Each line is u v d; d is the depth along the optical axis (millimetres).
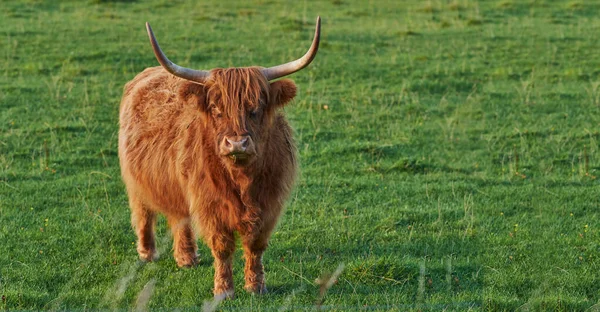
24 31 29125
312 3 37594
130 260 11422
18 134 17922
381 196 14531
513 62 26359
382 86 23484
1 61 25234
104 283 10508
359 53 27609
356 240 12133
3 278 10445
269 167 9641
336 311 9320
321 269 10953
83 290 10195
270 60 26234
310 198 14352
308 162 16641
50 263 11125
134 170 11062
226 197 9555
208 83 9336
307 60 9492
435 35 30641
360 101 21750
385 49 28359
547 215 13492
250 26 31844
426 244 11969
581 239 12188
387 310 9391
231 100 9000
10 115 19656
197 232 10078
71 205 13898
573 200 14305
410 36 30453
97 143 17781
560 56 27172
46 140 17734
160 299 9977
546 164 16656
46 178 15438
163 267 11281
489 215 13562
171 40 28641
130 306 9406
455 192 14797
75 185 14961
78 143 17719
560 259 11375
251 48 27781
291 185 10141
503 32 30984
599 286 10445
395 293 10062
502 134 18844
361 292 10188
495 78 24531
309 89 22484
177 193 10352
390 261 10875
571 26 32094
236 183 9461
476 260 11352
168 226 12109
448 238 12336
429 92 23000
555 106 21391
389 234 12477
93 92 22188
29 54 26172
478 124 19750
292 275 10781
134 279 10602
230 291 10016
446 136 18703
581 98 22172
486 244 12094
